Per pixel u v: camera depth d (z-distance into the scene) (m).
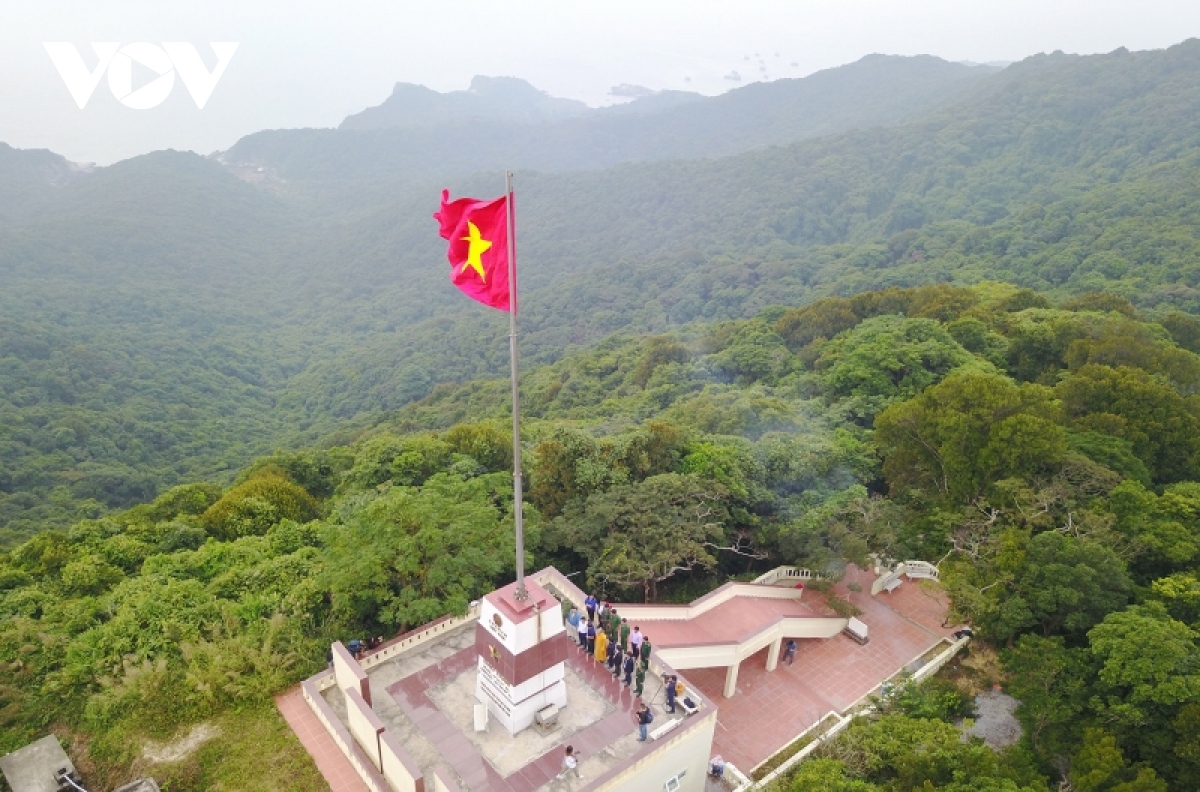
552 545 25.97
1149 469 28.47
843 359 45.22
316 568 23.83
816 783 16.52
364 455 36.09
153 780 16.48
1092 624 20.30
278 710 18.67
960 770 16.53
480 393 92.31
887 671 23.77
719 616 23.84
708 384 56.00
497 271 13.96
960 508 25.91
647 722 16.08
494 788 14.86
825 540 25.98
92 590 26.12
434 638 19.39
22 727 18.64
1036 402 27.25
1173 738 16.72
